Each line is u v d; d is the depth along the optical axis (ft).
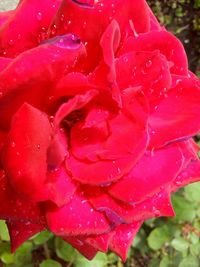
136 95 0.66
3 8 1.48
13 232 0.82
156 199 0.75
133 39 0.70
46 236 1.40
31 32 0.70
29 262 1.44
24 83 0.61
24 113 0.61
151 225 1.51
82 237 0.74
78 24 0.67
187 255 1.48
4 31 0.69
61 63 0.62
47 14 0.70
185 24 1.95
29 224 0.80
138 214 0.72
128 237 0.80
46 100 0.65
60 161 0.66
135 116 0.66
